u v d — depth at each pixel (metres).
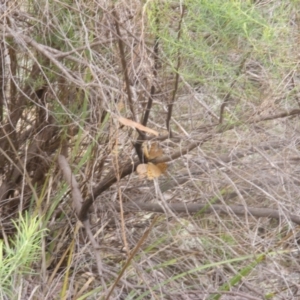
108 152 2.93
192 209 3.06
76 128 3.14
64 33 2.76
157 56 2.48
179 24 2.31
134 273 2.93
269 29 2.12
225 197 3.12
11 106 3.14
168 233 2.96
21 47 2.77
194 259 2.90
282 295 2.80
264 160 2.96
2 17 2.62
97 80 2.51
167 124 2.69
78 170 3.06
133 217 3.18
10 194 3.29
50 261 2.94
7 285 2.18
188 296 2.76
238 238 3.02
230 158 2.79
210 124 2.75
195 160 2.87
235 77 2.37
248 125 2.62
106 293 2.66
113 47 2.71
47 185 3.20
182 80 2.56
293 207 2.91
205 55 2.32
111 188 3.13
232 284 2.77
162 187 3.16
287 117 2.81
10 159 3.03
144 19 2.53
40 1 2.80
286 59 2.30
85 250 3.00
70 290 2.73
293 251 3.00
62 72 2.79
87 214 2.93
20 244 1.93
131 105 2.56
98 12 2.73
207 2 2.14
